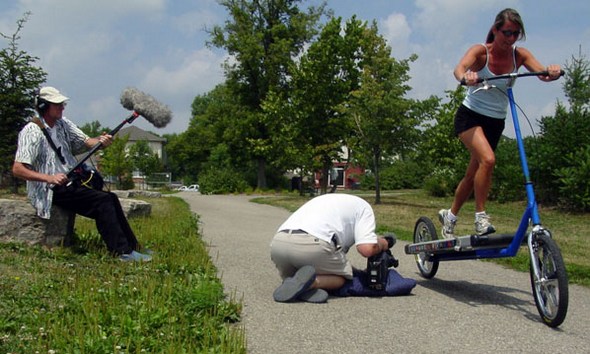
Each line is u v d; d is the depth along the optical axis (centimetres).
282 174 4875
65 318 408
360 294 538
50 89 679
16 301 447
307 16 4328
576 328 444
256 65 4244
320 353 372
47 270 568
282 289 504
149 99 723
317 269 519
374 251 521
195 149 8019
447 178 2709
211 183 3950
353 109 2266
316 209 521
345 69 3025
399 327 435
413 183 4903
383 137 2198
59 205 677
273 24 4350
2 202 674
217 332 390
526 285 626
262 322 439
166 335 377
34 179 646
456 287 604
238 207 1956
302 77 3011
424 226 662
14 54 2198
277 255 521
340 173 5606
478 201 538
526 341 406
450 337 412
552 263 446
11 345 352
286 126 3102
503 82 535
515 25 511
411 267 733
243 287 565
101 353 346
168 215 1270
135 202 1146
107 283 519
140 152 7844
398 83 2180
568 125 1853
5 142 2197
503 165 2156
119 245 659
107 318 402
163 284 509
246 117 4369
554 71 495
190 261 651
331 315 465
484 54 529
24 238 679
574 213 1723
